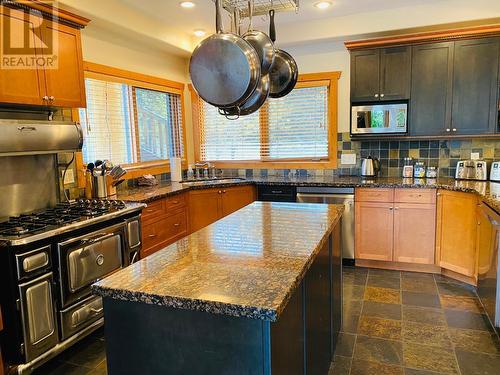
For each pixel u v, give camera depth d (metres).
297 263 1.48
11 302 2.06
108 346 1.34
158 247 3.52
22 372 2.08
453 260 3.42
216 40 1.90
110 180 3.38
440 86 3.70
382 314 2.85
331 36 4.00
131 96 3.99
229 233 1.97
